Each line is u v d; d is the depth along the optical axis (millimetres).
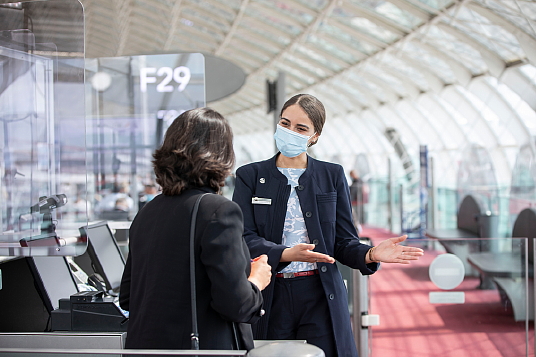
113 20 19812
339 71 20547
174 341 1651
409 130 22344
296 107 2533
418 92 18656
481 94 14844
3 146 2559
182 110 5203
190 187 1774
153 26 20531
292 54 19812
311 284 2492
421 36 13688
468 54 13734
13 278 2891
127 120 5289
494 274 3562
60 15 2539
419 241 3578
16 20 2574
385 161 26453
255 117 38469
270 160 2662
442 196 11125
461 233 8742
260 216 2553
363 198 14586
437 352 3564
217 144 1794
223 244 1633
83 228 2527
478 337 3559
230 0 15617
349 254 2531
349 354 2477
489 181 11422
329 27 15688
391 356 3584
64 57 2543
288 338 2473
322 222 2557
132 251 1827
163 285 1681
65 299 2766
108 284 3461
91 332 2604
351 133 29172
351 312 3648
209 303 1694
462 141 18625
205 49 22766
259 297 1739
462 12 11477
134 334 1719
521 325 3549
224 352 1579
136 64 5199
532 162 7621
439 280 3572
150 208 1825
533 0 9680
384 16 13430
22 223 2547
